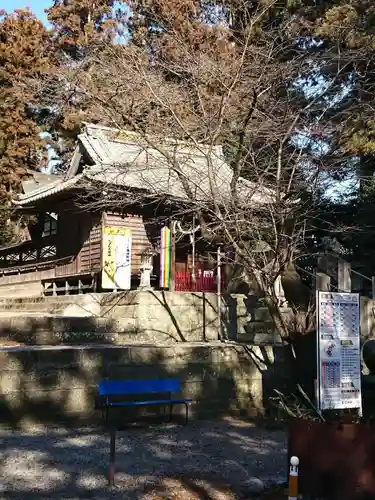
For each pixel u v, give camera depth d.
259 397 11.71
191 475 7.04
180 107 12.26
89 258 18.23
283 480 6.89
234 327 14.68
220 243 13.07
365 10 18.00
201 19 15.04
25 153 27.83
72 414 9.87
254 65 11.71
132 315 13.76
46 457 7.59
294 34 15.93
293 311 12.43
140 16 18.08
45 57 28.14
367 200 17.53
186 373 11.02
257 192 11.65
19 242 25.47
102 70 13.30
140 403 9.62
